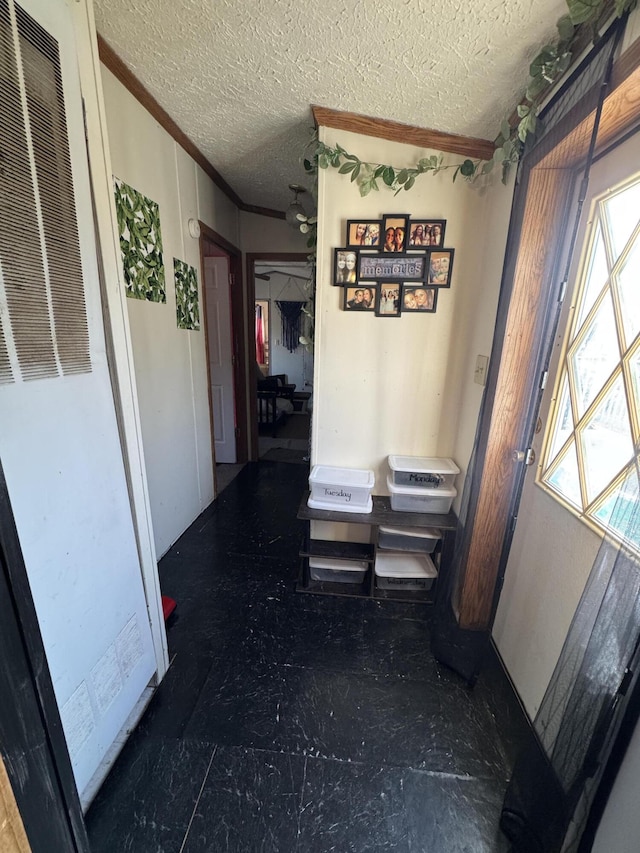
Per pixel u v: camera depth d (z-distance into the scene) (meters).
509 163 1.32
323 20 1.06
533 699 1.20
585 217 1.11
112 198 1.05
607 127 0.95
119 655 1.14
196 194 2.36
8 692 0.61
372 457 1.95
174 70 1.47
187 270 2.31
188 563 2.16
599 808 0.82
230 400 3.67
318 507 1.81
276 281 6.96
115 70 1.47
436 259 1.67
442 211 1.62
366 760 1.17
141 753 1.17
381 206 1.63
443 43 1.07
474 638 1.58
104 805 1.04
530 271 1.25
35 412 0.80
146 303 1.87
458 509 1.79
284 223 3.32
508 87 1.19
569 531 1.09
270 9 1.06
